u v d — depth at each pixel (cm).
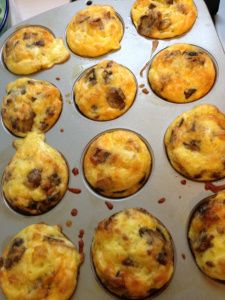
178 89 24
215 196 21
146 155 23
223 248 19
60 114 25
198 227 20
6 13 29
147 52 26
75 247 21
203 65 24
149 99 24
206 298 19
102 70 25
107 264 20
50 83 26
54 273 20
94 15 27
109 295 20
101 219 22
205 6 26
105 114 24
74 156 24
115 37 26
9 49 27
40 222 22
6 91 26
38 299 20
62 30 28
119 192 22
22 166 23
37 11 31
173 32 26
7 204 23
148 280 19
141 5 27
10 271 20
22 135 25
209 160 22
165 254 20
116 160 22
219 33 27
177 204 21
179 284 20
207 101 24
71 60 27
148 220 21
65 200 23
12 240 21
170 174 22
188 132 22
